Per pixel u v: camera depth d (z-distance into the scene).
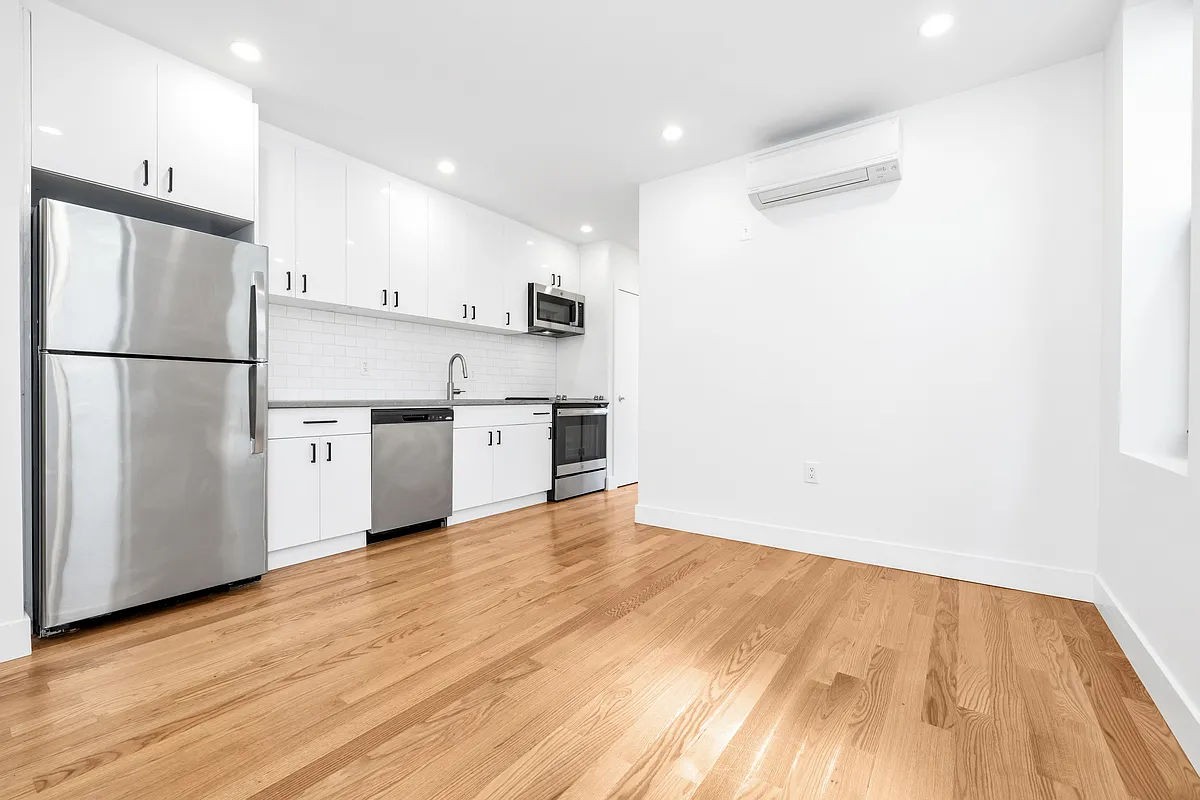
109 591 1.94
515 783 1.14
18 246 1.71
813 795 1.11
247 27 2.06
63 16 1.94
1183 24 1.81
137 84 2.12
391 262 3.38
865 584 2.40
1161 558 1.46
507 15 2.00
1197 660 1.22
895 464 2.64
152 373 2.06
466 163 3.28
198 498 2.18
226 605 2.14
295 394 3.20
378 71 2.36
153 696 1.47
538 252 4.55
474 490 3.62
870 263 2.71
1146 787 1.12
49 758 1.20
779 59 2.26
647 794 1.11
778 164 2.80
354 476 2.91
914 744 1.27
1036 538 2.31
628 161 3.25
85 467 1.90
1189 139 1.81
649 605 2.15
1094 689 1.51
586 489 4.66
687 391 3.36
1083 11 1.94
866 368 2.72
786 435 2.98
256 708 1.41
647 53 2.23
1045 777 1.16
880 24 2.04
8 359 1.68
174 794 1.10
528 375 4.86
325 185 3.04
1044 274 2.29
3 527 1.67
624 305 5.12
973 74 2.35
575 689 1.52
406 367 3.81
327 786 1.12
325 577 2.48
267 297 2.41
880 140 2.52
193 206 2.27
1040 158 2.30
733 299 3.18
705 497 3.28
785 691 1.51
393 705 1.43
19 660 1.68
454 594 2.27
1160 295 1.83
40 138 1.89
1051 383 2.28
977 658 1.70
